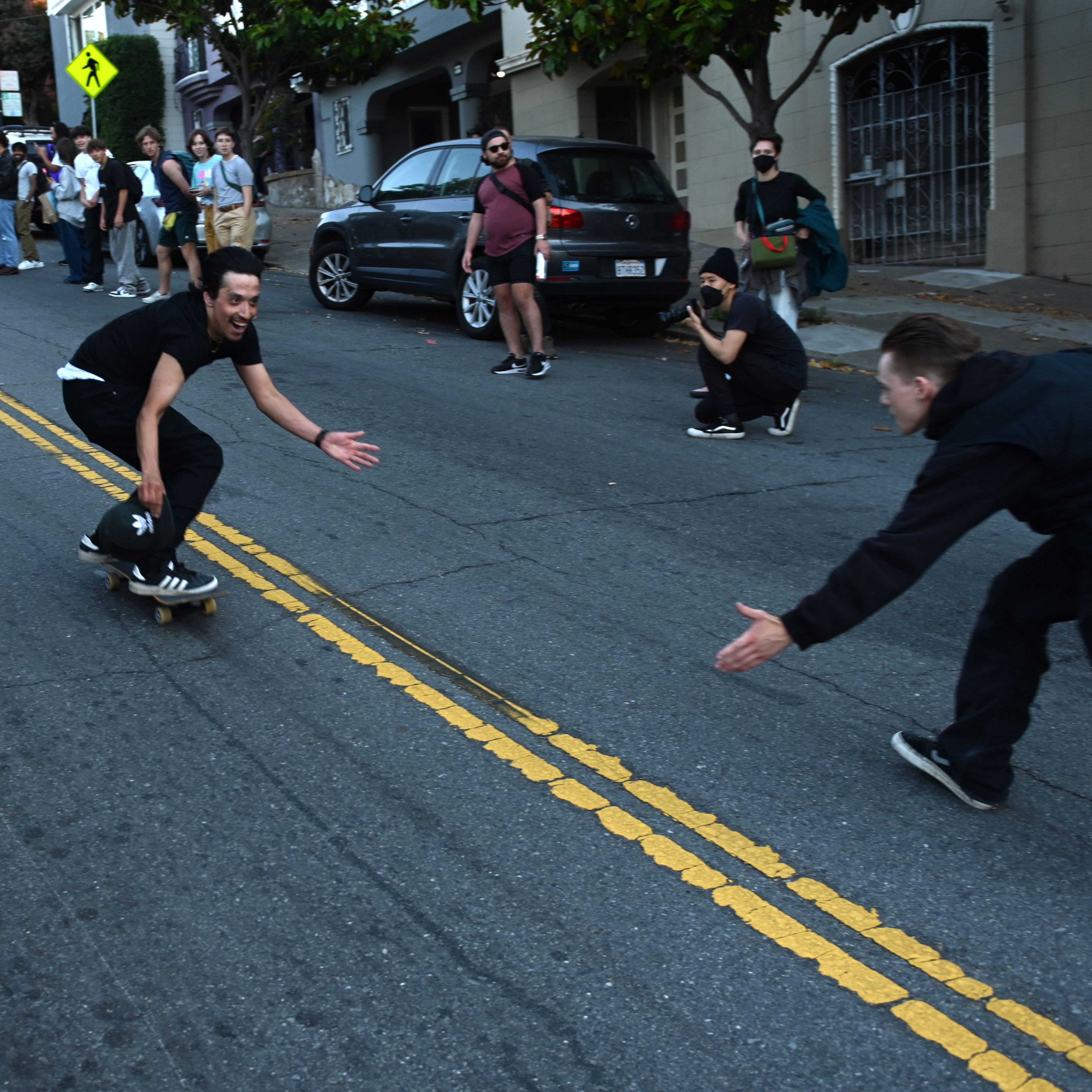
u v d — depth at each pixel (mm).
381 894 3123
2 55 40344
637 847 3350
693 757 3850
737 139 17250
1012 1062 2588
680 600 5156
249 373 4609
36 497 6293
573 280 10734
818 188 16094
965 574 5547
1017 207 13836
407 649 4602
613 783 3686
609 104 19375
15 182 16094
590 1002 2744
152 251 16844
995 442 2840
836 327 11656
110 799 3541
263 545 5660
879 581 2887
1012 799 3645
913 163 15047
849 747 3938
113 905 3061
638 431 8062
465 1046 2605
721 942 2959
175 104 33625
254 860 3258
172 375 4316
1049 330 11367
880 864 3291
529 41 19219
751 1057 2590
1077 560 3234
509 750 3869
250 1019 2676
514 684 4336
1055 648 4723
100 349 4605
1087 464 2863
